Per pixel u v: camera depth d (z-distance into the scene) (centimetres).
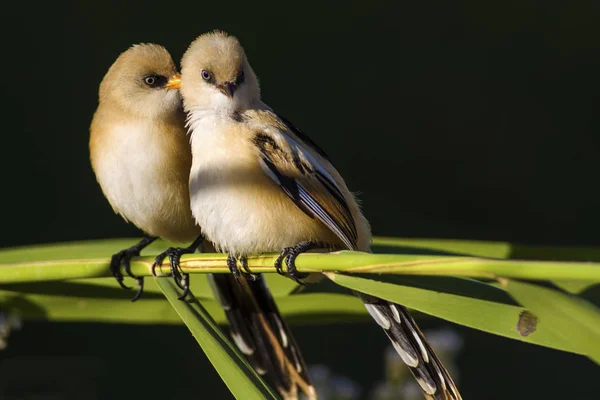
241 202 667
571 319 437
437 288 529
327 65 1762
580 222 1628
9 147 1584
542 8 1817
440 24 1814
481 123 1720
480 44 1802
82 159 1584
